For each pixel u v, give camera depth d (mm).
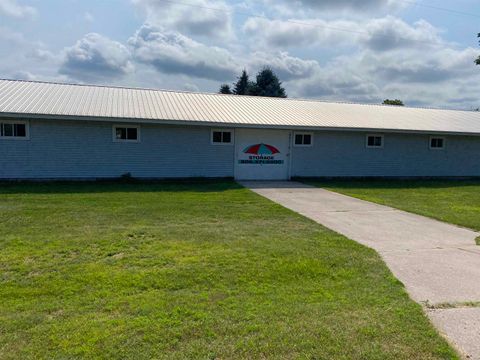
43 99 13766
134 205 8648
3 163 12672
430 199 11148
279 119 15375
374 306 3502
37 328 2943
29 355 2596
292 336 2922
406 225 7352
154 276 4094
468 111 22672
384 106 21672
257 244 5496
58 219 6906
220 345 2781
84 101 14266
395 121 17578
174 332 2928
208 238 5777
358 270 4512
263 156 15469
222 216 7637
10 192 10414
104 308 3311
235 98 18734
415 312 3393
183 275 4145
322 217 7945
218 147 14875
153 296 3594
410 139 17359
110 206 8438
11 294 3574
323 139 16156
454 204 10242
